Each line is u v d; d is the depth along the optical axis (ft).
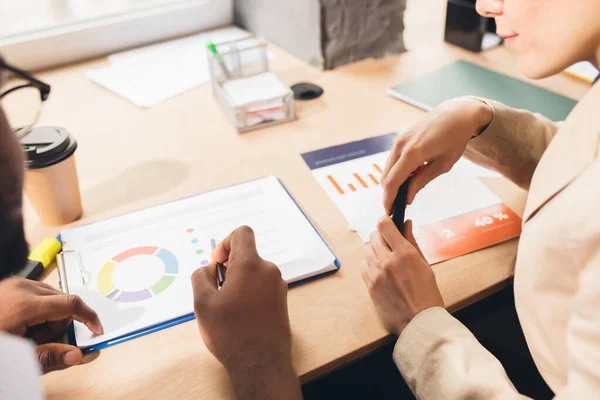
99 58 4.09
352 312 1.99
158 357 1.83
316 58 3.78
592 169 1.70
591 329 1.41
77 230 2.36
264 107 3.14
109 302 2.01
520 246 1.97
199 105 3.43
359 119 3.20
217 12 4.49
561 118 3.06
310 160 2.83
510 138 2.45
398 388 3.20
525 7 1.85
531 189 2.01
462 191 2.57
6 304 1.81
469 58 3.90
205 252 2.22
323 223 2.40
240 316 1.75
